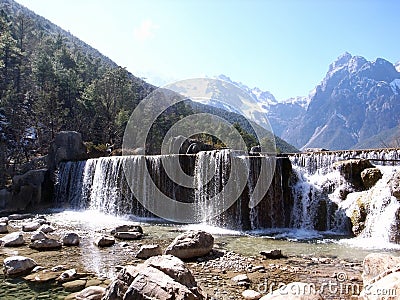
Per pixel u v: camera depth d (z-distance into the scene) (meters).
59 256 10.77
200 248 10.84
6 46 53.44
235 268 9.59
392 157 18.89
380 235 14.44
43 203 27.36
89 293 7.13
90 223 18.69
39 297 7.21
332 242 13.93
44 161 31.80
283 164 18.95
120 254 11.07
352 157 20.06
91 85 54.22
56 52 65.44
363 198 16.16
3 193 25.27
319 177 18.94
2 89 49.31
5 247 12.03
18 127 43.16
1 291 7.56
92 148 35.41
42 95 43.91
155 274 5.89
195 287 6.59
